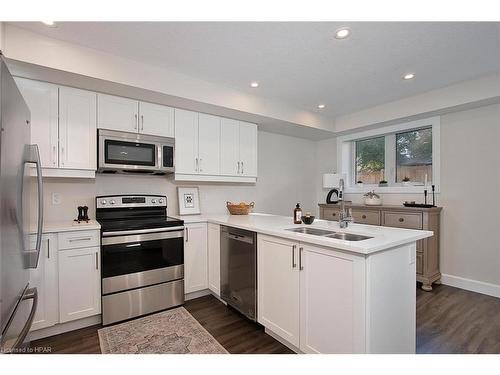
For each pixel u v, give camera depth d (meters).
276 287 1.99
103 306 2.24
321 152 4.97
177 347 1.94
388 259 1.54
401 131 3.81
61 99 2.27
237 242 2.44
